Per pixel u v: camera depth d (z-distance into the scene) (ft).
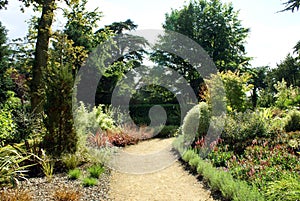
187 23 72.54
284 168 16.67
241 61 80.23
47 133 20.53
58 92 20.77
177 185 17.85
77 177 17.21
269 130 25.96
